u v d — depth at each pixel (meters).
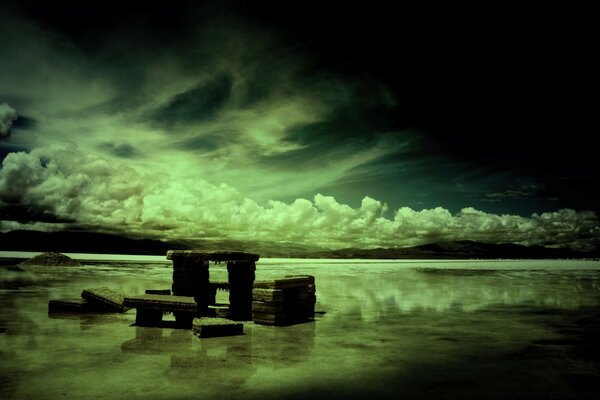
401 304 12.90
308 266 49.31
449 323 9.38
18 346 6.68
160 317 8.92
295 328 8.66
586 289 18.89
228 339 7.39
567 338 7.76
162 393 4.44
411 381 5.00
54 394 4.39
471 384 4.90
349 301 13.66
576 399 4.42
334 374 5.25
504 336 7.91
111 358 5.94
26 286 16.27
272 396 4.38
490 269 45.81
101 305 10.46
